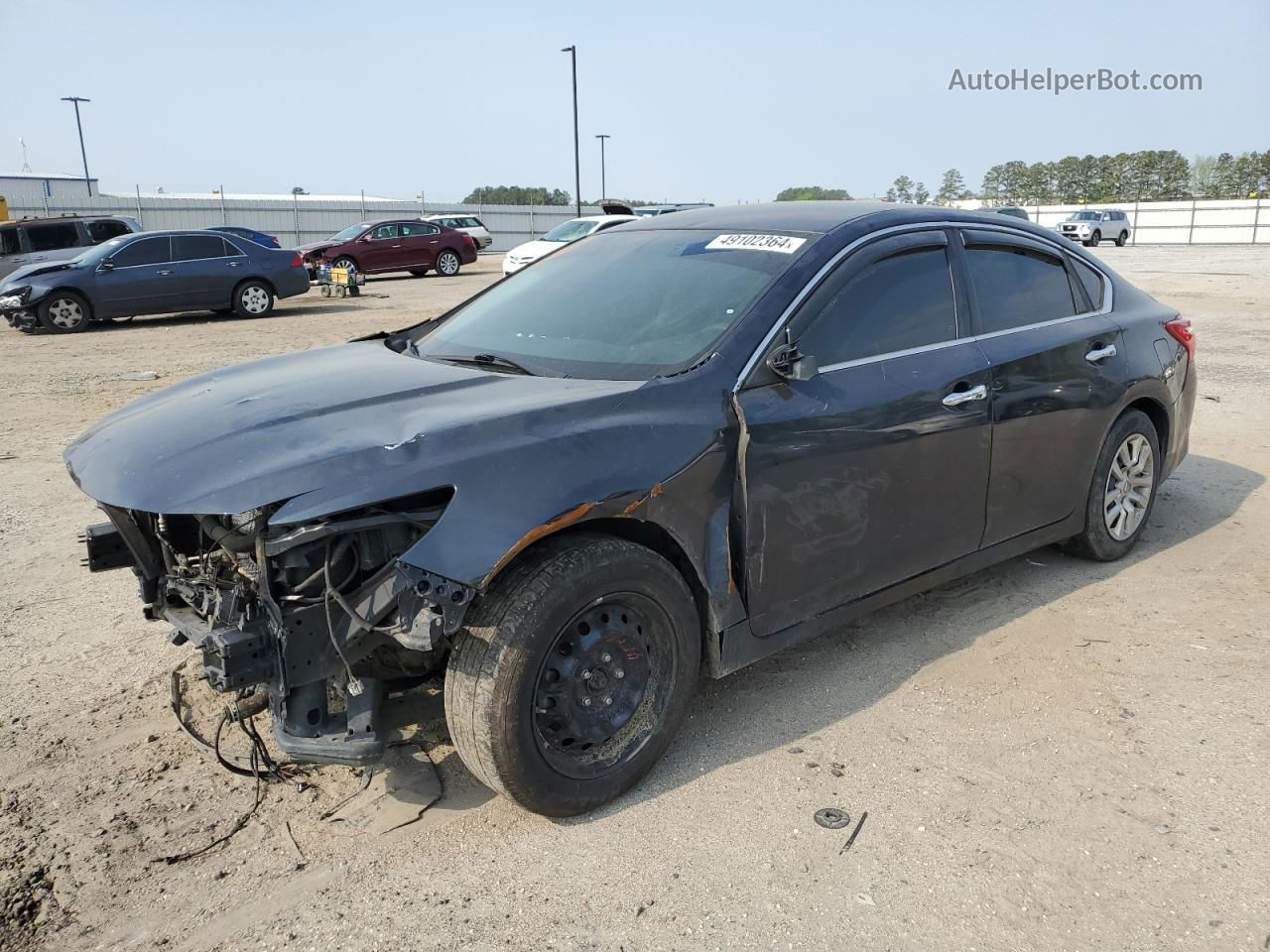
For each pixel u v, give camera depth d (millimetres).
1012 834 2768
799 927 2422
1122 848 2707
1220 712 3412
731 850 2717
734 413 3027
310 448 2627
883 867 2639
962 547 3867
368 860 2693
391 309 17609
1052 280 4359
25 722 3404
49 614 4324
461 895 2549
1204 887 2555
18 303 14484
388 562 2568
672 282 3555
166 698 3570
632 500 2773
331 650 2625
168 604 3156
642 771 2967
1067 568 4738
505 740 2631
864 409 3334
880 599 3605
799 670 3752
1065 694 3543
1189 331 5070
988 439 3803
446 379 3191
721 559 3043
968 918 2445
